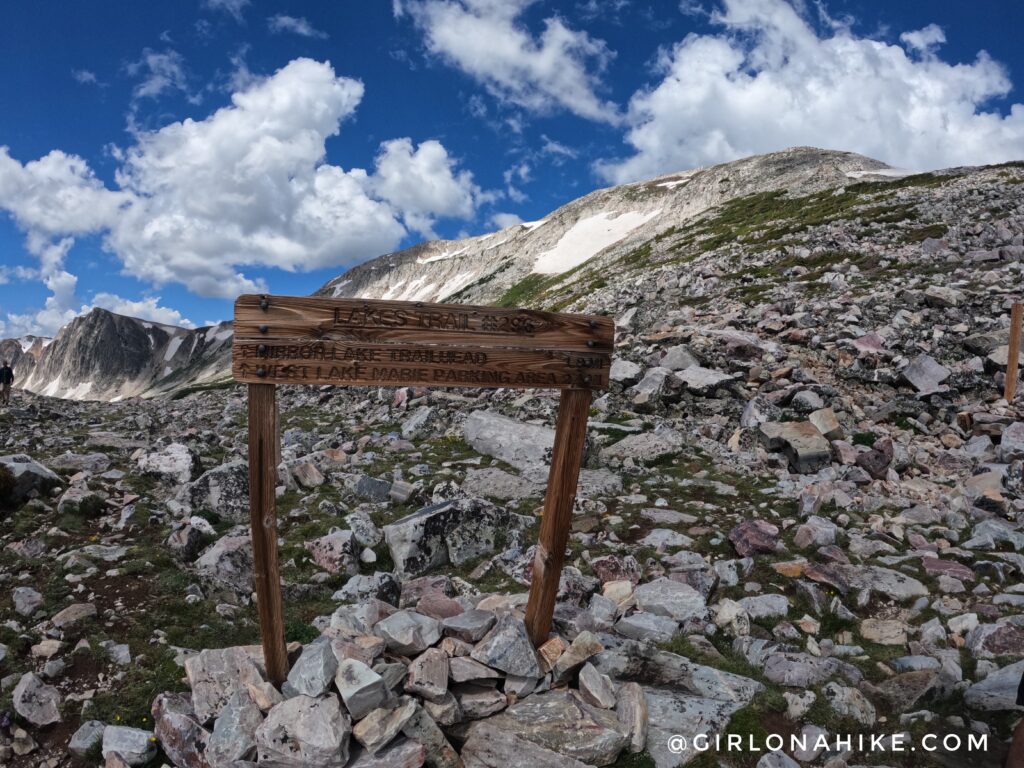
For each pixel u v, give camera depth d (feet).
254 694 17.75
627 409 54.60
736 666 21.54
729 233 211.82
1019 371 55.57
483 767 17.06
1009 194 125.49
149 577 26.86
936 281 81.71
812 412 50.08
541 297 275.18
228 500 35.06
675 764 17.33
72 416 71.41
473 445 48.65
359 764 16.14
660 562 29.73
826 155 440.86
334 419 65.10
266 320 16.46
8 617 23.38
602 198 599.16
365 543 31.68
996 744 18.22
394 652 18.83
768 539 30.53
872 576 27.27
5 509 32.81
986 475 38.19
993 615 24.35
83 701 19.70
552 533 19.40
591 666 19.24
